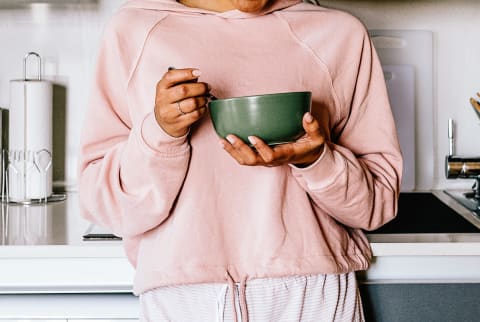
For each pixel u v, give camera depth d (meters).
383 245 1.44
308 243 1.16
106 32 1.23
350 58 1.25
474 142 2.11
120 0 2.06
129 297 1.48
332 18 1.24
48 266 1.44
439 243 1.44
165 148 1.07
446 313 1.48
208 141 1.14
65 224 1.65
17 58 2.07
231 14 1.19
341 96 1.24
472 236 1.50
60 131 2.09
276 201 1.14
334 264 1.17
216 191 1.14
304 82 1.19
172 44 1.17
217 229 1.14
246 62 1.17
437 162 2.12
